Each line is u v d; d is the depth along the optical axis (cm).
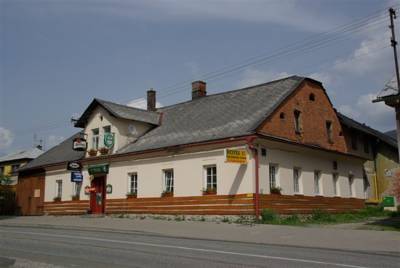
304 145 2436
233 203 2130
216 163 2230
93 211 2889
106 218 2558
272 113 2291
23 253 1129
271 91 2617
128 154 2667
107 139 2797
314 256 1079
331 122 2877
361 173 3097
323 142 2733
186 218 2300
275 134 2288
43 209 3322
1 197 3725
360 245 1325
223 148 2212
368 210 2861
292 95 2506
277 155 2280
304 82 2652
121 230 1873
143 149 2598
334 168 2775
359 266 931
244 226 1900
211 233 1700
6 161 4934
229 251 1154
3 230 1906
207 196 2236
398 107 1777
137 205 2575
